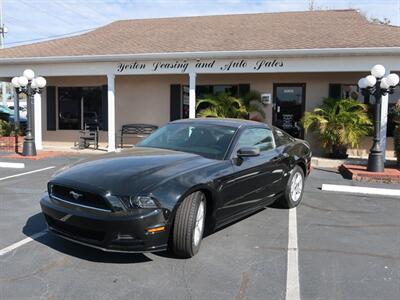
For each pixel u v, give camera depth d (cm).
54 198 414
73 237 395
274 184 577
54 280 360
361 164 1080
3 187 765
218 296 336
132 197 369
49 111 1593
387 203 682
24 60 1311
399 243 478
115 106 1537
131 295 335
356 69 1113
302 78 1351
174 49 1254
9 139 1356
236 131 523
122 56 1229
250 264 404
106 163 443
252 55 1151
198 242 422
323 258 425
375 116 928
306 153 689
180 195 388
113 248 371
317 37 1255
